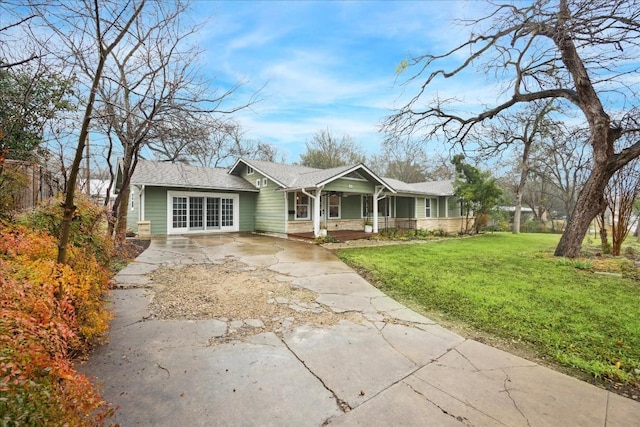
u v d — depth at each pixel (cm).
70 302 256
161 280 555
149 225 1282
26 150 471
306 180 1362
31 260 262
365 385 240
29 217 337
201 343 311
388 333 343
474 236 1606
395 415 204
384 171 3212
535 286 537
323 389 233
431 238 1458
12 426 111
